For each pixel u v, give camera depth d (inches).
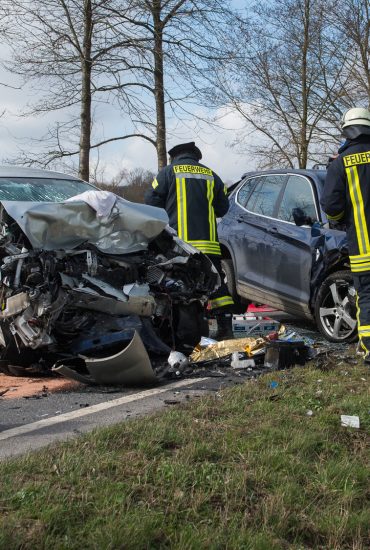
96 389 209.9
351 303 270.8
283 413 167.0
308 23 733.9
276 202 323.6
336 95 764.6
